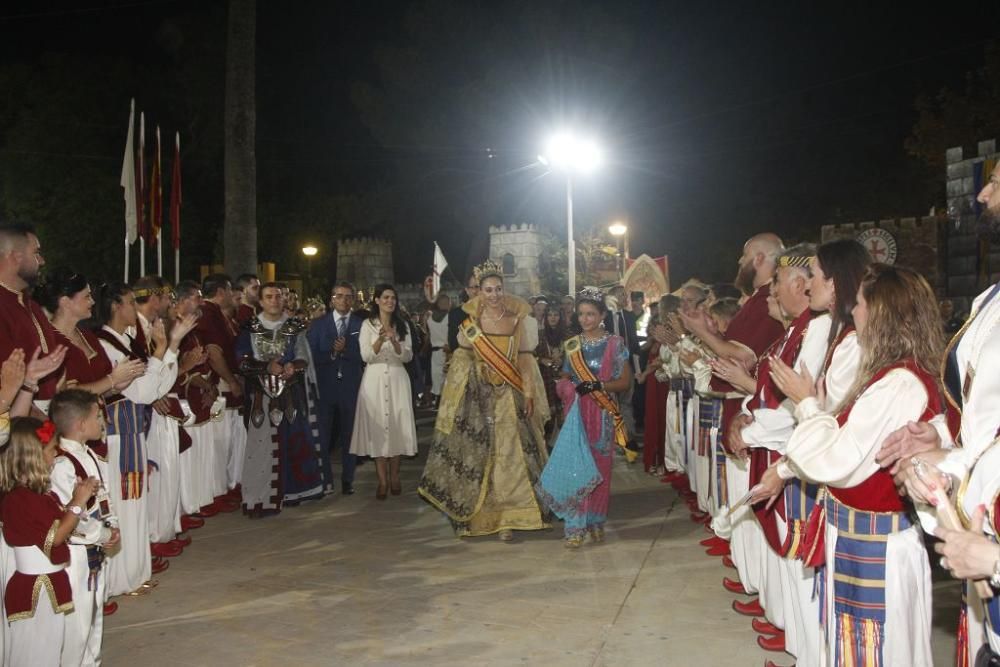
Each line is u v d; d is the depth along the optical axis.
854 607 3.00
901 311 2.84
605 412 6.30
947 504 2.22
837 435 2.86
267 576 5.68
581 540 6.30
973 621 2.44
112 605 5.06
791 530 3.63
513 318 6.69
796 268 3.83
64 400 4.20
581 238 24.75
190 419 6.71
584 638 4.54
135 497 5.25
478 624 4.77
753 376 4.63
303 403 7.58
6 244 4.24
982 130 23.89
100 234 28.58
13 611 3.84
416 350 11.08
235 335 7.72
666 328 6.14
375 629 4.71
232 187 11.60
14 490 3.84
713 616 4.84
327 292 31.64
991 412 2.20
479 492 6.47
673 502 7.72
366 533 6.76
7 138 28.66
